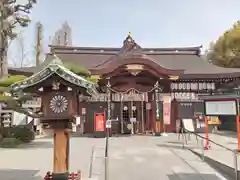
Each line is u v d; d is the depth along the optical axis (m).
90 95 8.04
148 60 22.97
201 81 26.45
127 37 24.03
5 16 21.05
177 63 30.44
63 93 7.38
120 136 22.98
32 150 15.11
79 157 12.96
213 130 24.98
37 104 22.03
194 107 26.05
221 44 41.00
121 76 24.61
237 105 11.73
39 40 42.62
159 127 23.64
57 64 7.23
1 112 20.16
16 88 7.18
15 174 9.57
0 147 16.17
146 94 25.27
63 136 7.61
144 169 10.66
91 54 31.80
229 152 13.45
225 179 9.27
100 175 9.67
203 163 11.70
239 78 26.16
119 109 25.36
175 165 11.37
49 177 7.65
